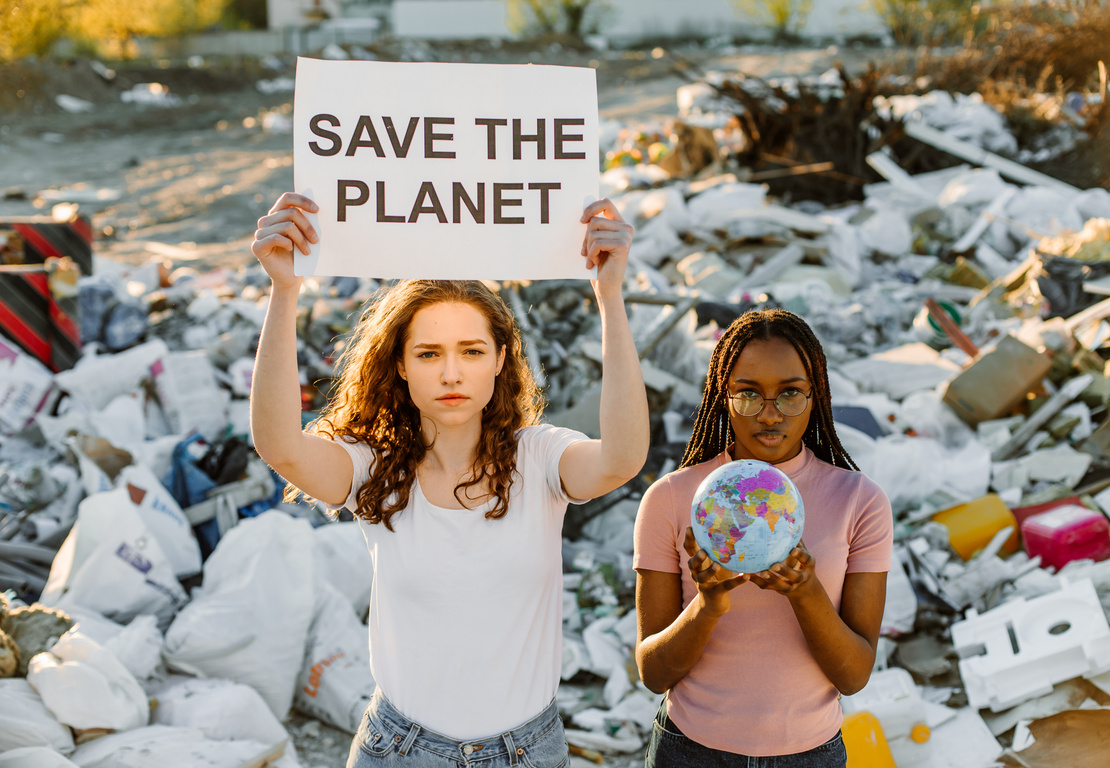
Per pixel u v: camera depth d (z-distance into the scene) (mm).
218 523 4430
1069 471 4418
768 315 1791
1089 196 8992
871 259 8578
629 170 10742
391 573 1761
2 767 2600
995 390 4805
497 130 1725
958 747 3129
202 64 32000
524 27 39938
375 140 1707
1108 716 3070
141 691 3008
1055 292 5961
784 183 10234
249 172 18031
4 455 5121
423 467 1812
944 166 10438
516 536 1761
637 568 1847
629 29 39375
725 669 1759
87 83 26500
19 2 28062
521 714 1758
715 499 1526
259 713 3102
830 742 1775
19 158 19844
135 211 15422
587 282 5184
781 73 25156
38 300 6312
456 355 1730
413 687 1740
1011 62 13258
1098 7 13203
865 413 4777
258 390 1645
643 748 3344
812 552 1736
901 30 20234
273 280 1658
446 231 1725
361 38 38688
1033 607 3361
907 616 3555
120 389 5539
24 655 2965
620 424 1680
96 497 3758
